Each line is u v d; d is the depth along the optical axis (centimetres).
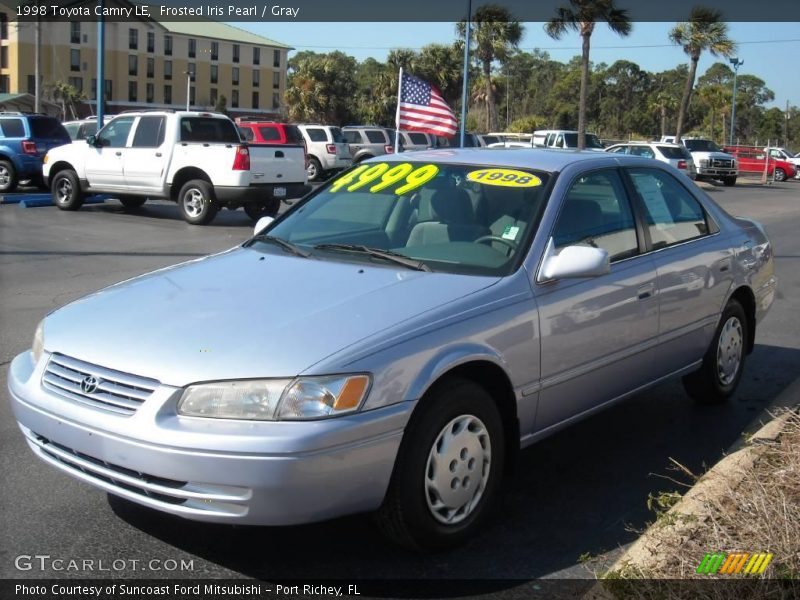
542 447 511
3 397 568
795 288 1073
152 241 1325
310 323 350
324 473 316
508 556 373
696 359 545
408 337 347
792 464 398
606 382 455
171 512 324
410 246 443
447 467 359
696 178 3494
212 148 1528
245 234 1445
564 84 10312
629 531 399
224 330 348
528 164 475
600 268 410
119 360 339
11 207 1727
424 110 1571
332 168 2892
